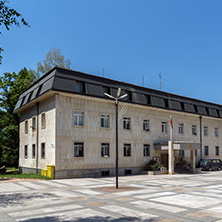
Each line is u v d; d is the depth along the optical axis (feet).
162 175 100.07
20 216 34.12
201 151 137.08
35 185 67.87
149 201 44.21
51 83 85.30
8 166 156.46
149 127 113.09
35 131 100.68
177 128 125.39
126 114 104.63
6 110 136.15
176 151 124.26
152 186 65.62
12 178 84.38
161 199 46.24
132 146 105.09
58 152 84.33
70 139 87.35
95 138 93.81
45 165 90.02
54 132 84.89
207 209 37.96
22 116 117.91
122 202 43.27
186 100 133.39
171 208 38.55
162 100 119.34
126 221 31.27
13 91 132.77
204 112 140.77
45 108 92.63
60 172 84.07
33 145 102.42
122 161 100.83
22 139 115.75
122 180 80.69
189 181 78.48
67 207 39.47
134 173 104.47
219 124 152.35
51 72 91.35
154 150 112.88
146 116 112.16
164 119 119.75
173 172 105.50
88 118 92.68
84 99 92.27
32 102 99.40
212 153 144.15
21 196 50.39
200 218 32.78
